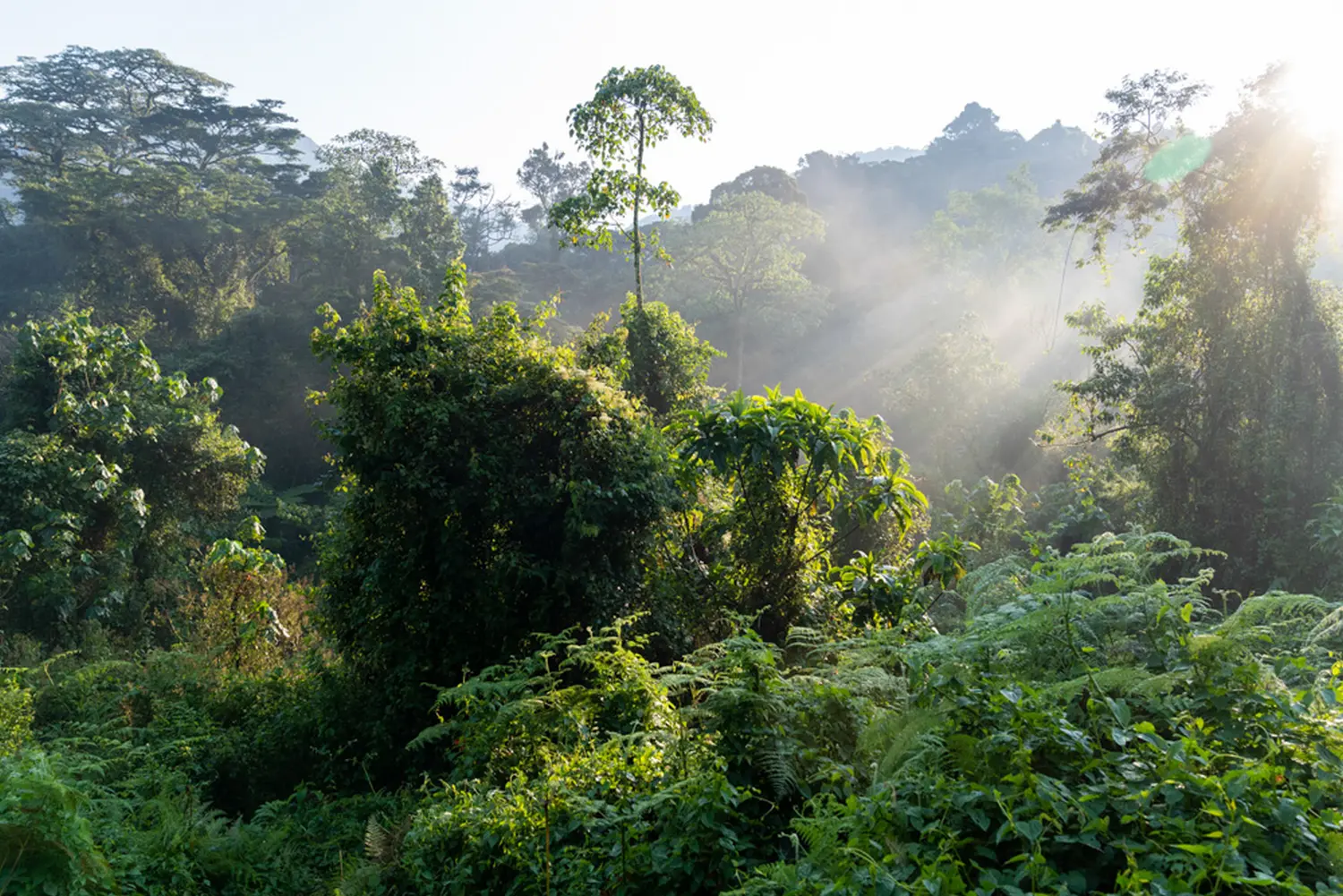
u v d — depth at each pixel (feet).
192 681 31.37
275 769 25.82
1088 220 66.80
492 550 25.57
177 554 56.39
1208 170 56.08
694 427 22.48
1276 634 10.98
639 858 10.92
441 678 25.39
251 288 181.78
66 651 43.37
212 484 57.47
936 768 8.66
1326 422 46.57
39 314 141.59
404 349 27.02
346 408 27.09
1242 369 52.06
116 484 51.08
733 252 185.06
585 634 24.70
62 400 49.98
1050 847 7.70
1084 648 10.02
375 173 164.04
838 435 21.50
